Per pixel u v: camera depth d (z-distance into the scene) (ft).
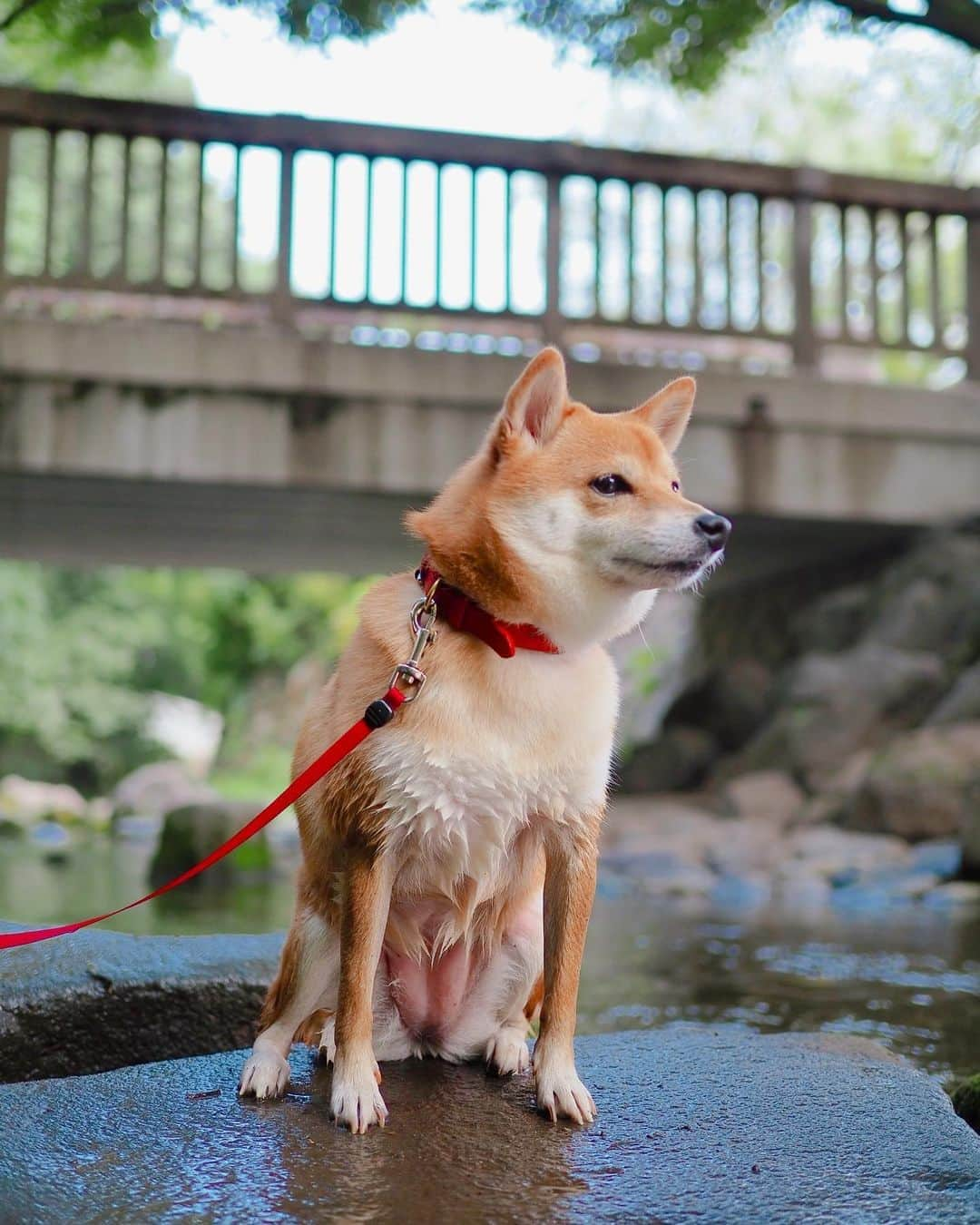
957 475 32.83
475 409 29.17
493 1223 6.03
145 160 70.33
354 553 40.24
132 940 11.05
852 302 36.81
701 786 37.55
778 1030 12.89
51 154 28.48
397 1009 9.24
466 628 8.20
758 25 33.78
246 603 79.66
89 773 76.23
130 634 76.07
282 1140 7.30
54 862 33.73
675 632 55.62
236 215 29.37
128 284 28.66
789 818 30.60
